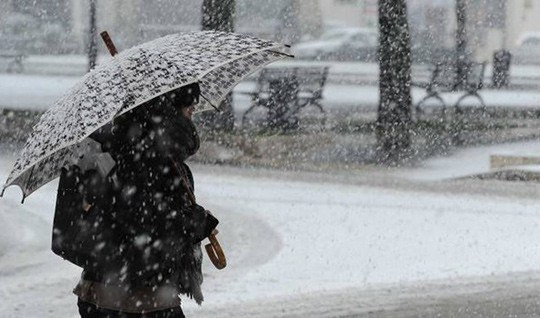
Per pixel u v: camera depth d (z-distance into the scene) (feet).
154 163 41.32
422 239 92.48
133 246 41.16
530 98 233.76
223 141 153.69
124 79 40.55
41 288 73.92
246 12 371.35
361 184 129.18
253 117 193.26
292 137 158.10
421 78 264.52
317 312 67.92
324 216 104.22
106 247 41.37
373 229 97.25
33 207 103.09
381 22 164.66
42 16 343.67
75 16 349.41
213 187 124.36
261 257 84.99
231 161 149.38
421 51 314.76
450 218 103.50
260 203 112.68
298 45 343.87
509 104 221.66
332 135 169.37
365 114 207.31
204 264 81.82
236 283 75.56
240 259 84.17
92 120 39.42
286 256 85.20
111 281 41.60
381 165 149.18
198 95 43.39
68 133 39.34
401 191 123.44
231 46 43.04
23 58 302.04
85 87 40.91
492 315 67.36
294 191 122.21
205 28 169.37
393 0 164.66
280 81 171.63
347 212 106.83
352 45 341.82
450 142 171.53
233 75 45.57
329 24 396.57
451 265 81.92
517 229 97.40
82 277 42.83
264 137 155.22
